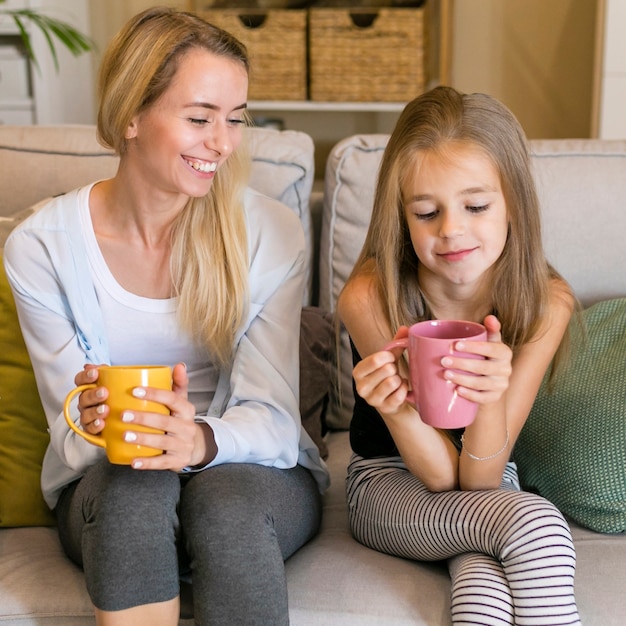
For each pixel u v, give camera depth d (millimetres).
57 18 3506
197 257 1431
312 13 3184
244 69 1360
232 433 1328
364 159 1825
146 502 1185
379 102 3219
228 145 1334
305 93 3246
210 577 1175
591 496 1437
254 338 1476
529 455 1537
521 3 3539
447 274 1362
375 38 3176
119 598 1157
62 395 1415
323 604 1265
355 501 1465
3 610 1281
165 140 1318
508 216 1402
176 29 1313
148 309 1442
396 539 1361
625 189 1738
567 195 1738
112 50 1346
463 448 1354
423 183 1348
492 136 1358
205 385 1504
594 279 1732
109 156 1896
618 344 1538
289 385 1463
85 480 1281
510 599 1192
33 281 1438
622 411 1456
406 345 1221
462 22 3592
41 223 1441
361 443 1526
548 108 3592
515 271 1425
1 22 3375
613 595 1245
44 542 1458
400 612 1242
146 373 1168
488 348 1137
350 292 1487
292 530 1335
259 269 1479
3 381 1538
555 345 1449
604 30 2914
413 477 1450
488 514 1248
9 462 1518
